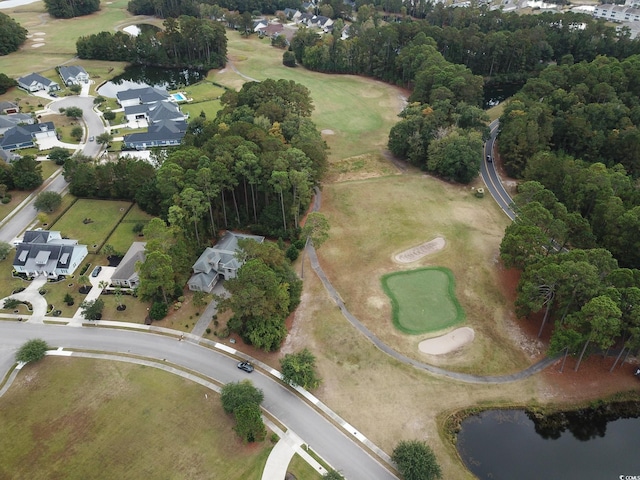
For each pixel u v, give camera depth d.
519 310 89.06
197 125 157.12
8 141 149.75
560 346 77.00
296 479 64.94
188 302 95.38
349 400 76.88
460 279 103.50
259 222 117.69
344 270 105.88
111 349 85.00
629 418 77.19
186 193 98.12
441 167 140.62
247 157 108.50
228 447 68.88
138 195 119.62
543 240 95.44
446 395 78.44
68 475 65.12
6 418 72.75
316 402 76.25
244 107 146.38
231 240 106.38
